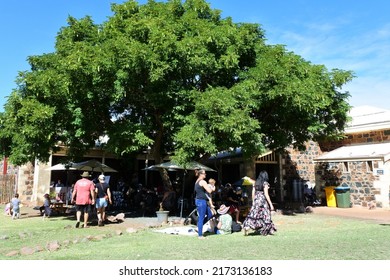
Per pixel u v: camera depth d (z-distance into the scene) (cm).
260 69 1316
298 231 1016
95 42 1354
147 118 1428
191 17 1357
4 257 707
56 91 1264
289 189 2359
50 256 704
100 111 1415
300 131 1642
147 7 1375
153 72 1160
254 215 946
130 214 1630
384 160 1714
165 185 1612
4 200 2166
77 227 1169
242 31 1406
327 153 2159
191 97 1270
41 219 1445
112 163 2547
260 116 1545
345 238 848
